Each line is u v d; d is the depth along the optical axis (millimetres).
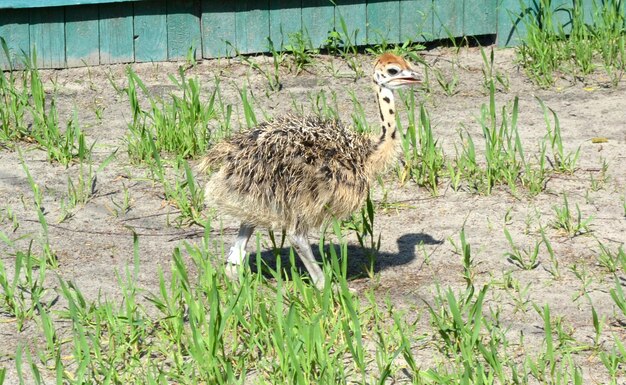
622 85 13617
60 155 11656
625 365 7641
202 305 8078
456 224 10141
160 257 9523
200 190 10891
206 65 14344
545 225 10039
